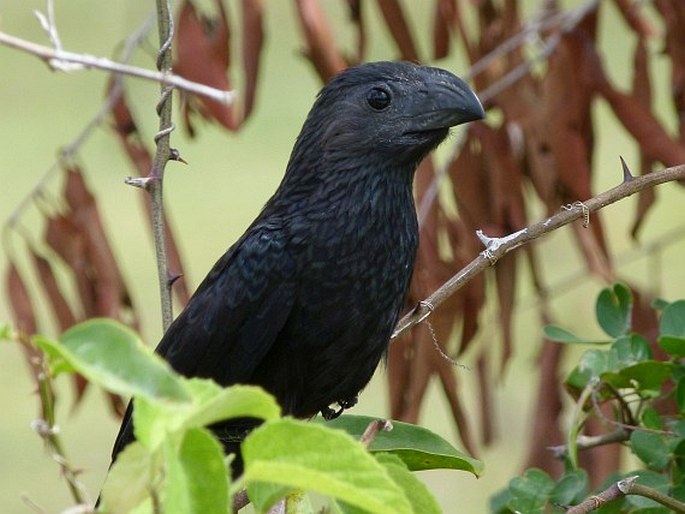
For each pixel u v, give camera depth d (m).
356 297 7.57
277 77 22.12
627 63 21.00
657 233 18.44
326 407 7.97
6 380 16.31
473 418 15.18
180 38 9.00
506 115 9.30
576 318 16.14
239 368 7.65
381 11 9.43
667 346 6.50
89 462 14.85
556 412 9.54
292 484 4.04
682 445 6.48
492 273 10.24
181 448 3.89
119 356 3.68
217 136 20.95
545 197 9.28
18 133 20.73
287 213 7.68
